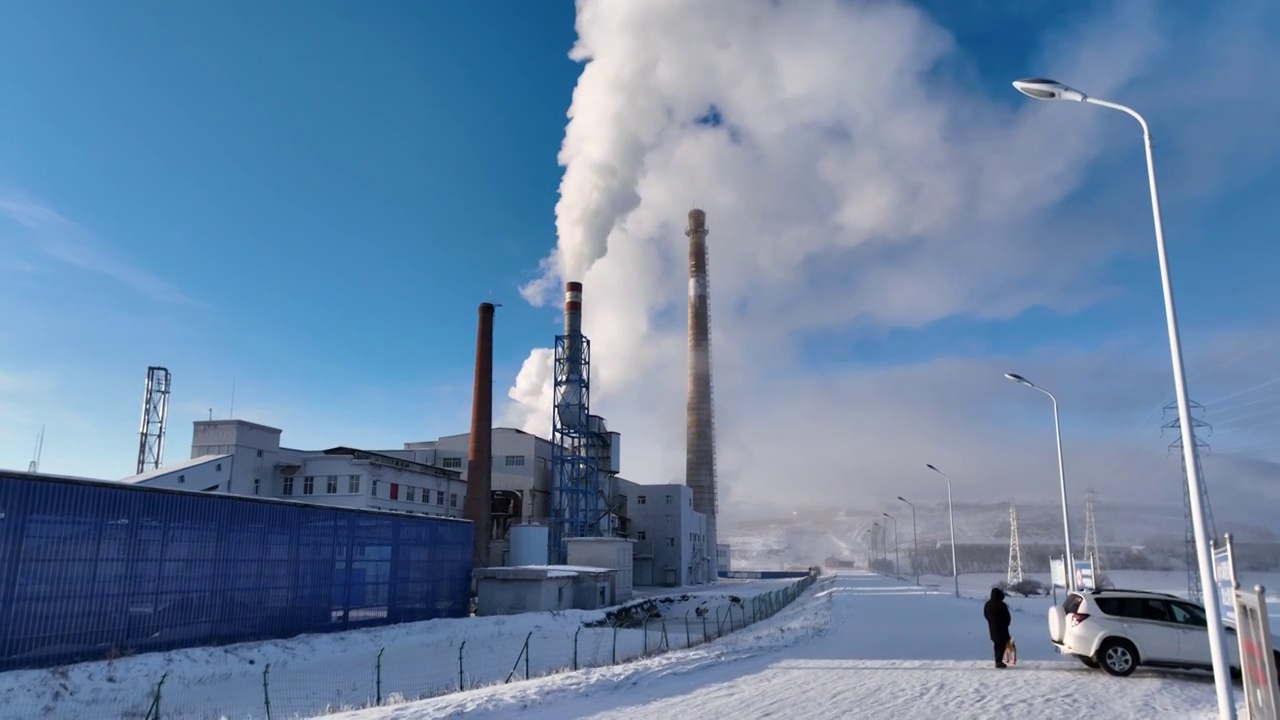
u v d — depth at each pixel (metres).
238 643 29.25
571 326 86.88
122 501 25.55
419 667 27.64
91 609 24.12
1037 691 15.42
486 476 73.31
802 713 13.41
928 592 69.50
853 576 146.12
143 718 18.41
